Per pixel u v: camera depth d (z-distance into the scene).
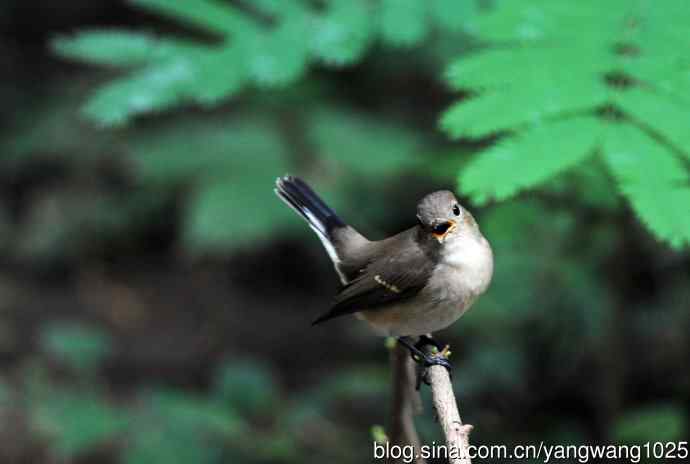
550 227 10.05
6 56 17.17
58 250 16.00
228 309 15.41
